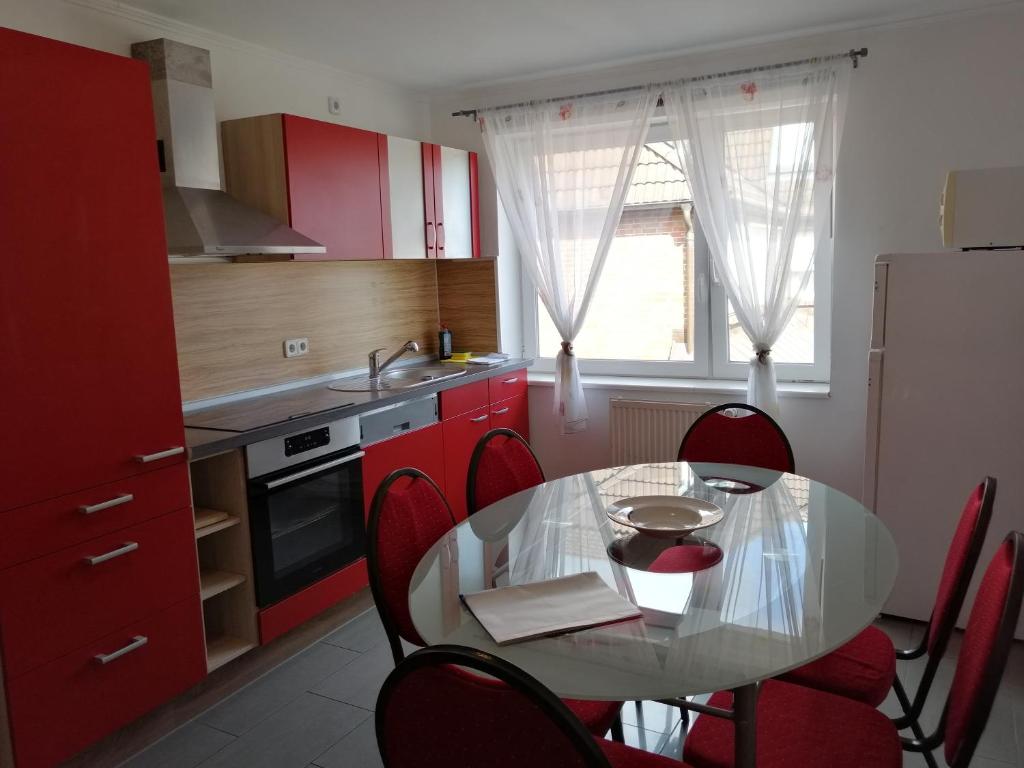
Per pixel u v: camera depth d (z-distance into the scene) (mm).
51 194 2080
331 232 3324
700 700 2621
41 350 2070
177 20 3010
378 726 1257
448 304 4645
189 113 2898
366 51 3527
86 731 2238
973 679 1383
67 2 2658
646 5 3055
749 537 2033
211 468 2758
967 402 2754
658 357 4359
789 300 3648
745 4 3086
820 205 3527
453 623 1622
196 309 3166
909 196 3439
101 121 2199
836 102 3459
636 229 4289
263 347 3484
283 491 2850
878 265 2789
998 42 3207
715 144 3686
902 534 2938
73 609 2188
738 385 4074
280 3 2846
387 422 3381
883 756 1590
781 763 1582
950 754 1422
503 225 4480
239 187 3244
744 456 2934
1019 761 2244
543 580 1799
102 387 2227
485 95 4332
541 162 4094
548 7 3023
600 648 1483
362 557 3268
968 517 1879
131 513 2322
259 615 2787
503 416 4258
